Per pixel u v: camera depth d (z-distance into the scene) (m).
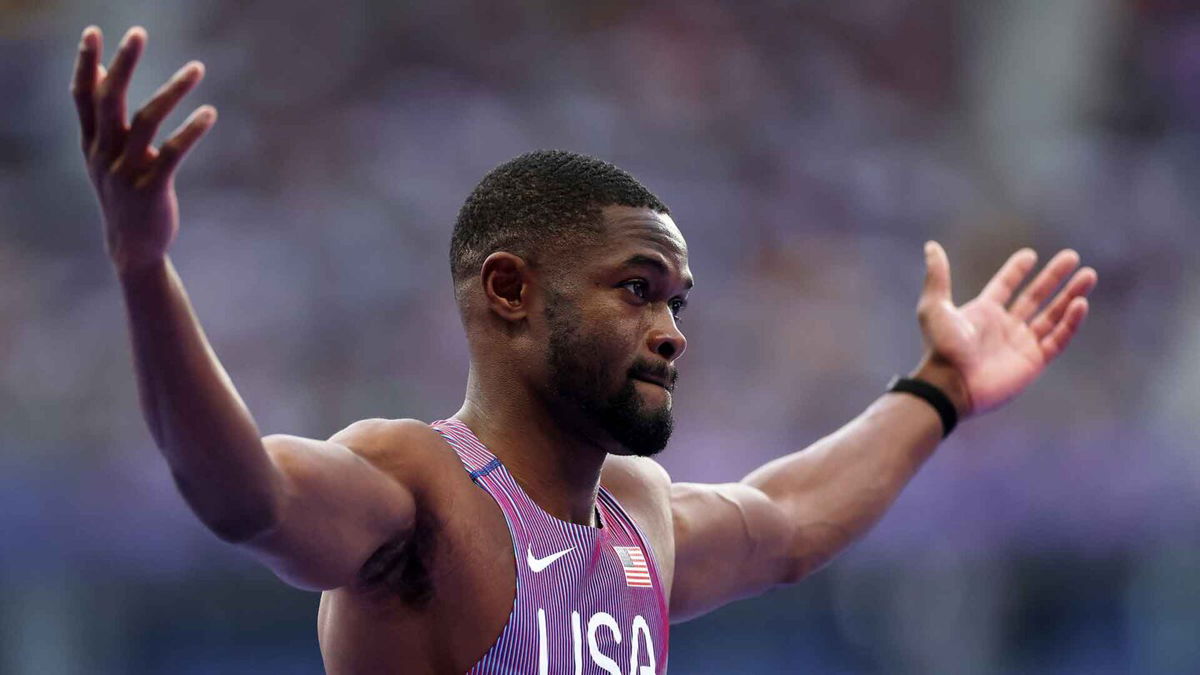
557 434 7.11
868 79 36.88
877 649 23.03
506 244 7.05
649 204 7.10
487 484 6.79
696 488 8.73
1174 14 37.56
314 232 30.28
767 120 35.50
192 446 5.44
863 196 34.38
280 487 5.73
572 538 6.98
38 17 31.31
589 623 6.90
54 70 30.94
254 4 32.91
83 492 21.73
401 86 33.44
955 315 9.94
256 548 5.83
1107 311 32.69
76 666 20.83
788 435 27.59
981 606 23.73
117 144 5.18
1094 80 37.00
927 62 37.38
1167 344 31.36
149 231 5.23
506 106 33.94
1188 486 25.48
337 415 27.14
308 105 32.41
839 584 22.95
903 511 23.59
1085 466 25.30
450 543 6.54
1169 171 35.88
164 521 21.70
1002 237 34.22
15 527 21.12
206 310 28.06
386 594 6.60
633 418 6.90
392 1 33.78
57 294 27.17
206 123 5.19
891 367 29.89
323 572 6.06
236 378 27.12
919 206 34.53
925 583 23.48
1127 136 36.78
